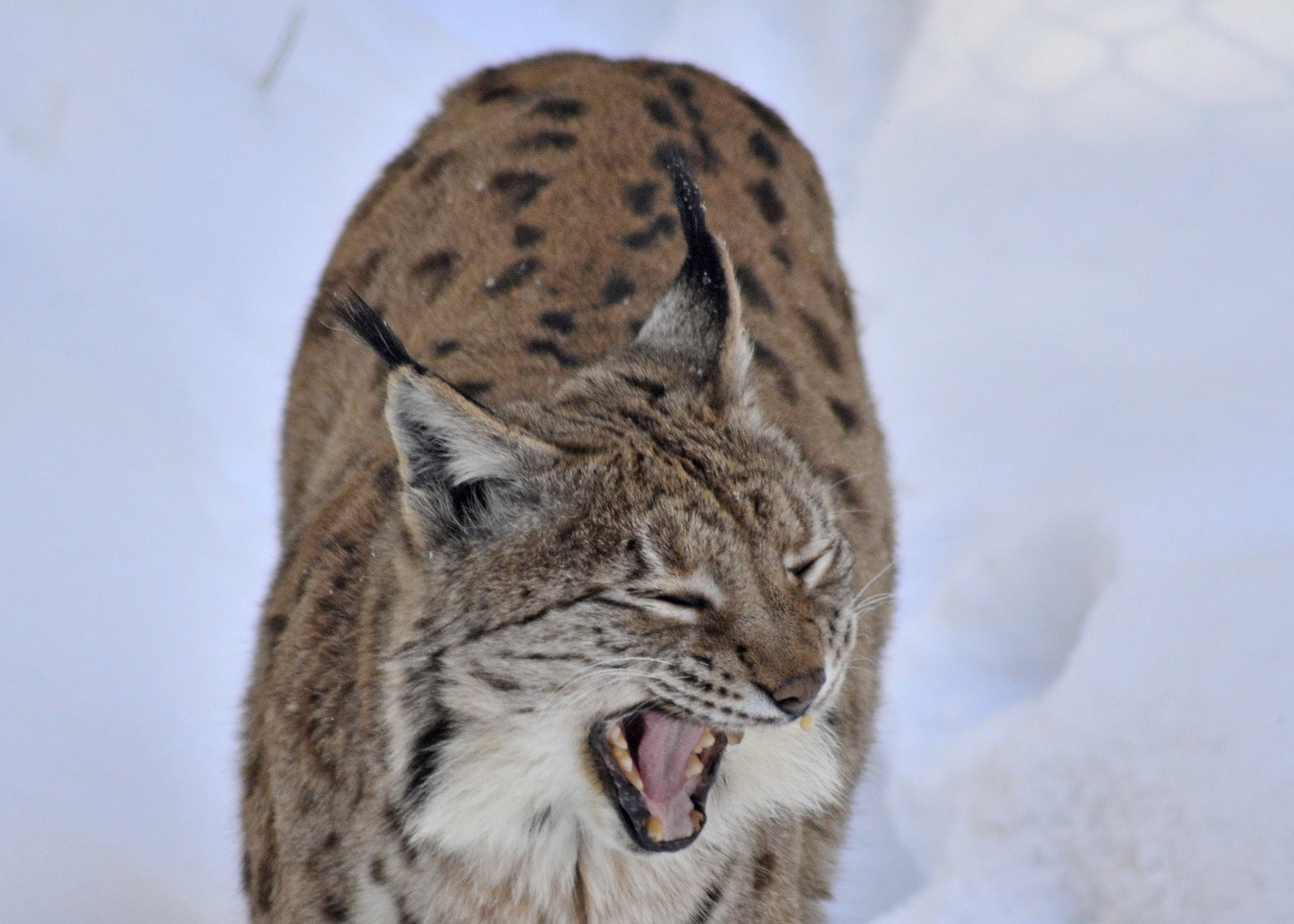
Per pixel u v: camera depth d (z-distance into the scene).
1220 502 14.68
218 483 16.09
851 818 13.18
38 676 13.20
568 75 15.05
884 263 20.22
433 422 9.09
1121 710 13.14
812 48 23.20
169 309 17.61
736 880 10.11
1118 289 18.52
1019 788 13.30
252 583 15.14
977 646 15.93
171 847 12.36
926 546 16.86
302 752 10.06
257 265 18.56
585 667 9.20
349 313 9.40
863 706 12.52
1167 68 20.81
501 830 9.54
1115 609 14.10
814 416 12.43
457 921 9.68
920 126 21.69
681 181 10.70
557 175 13.20
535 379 11.02
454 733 9.30
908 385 18.55
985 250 19.77
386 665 9.52
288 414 13.97
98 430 15.73
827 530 9.89
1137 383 17.17
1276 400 15.83
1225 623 13.10
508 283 12.19
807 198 14.64
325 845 9.85
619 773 9.52
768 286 13.02
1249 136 19.55
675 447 9.62
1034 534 15.95
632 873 9.86
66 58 19.56
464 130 14.60
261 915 10.31
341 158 20.11
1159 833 12.20
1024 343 18.41
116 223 18.30
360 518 10.81
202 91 19.97
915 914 12.98
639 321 11.68
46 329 16.72
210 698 13.77
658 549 9.19
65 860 11.75
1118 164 19.94
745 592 9.23
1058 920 12.54
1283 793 11.73
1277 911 11.16
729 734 9.50
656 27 23.47
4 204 18.11
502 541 9.30
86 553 14.48
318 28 21.30
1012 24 22.12
